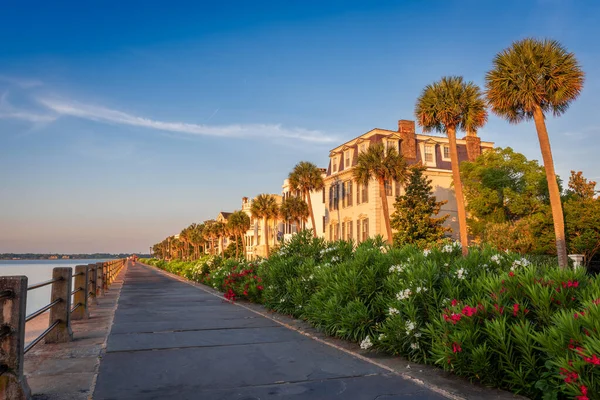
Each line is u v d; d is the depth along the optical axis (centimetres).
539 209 3338
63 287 771
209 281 2334
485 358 498
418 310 661
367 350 710
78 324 972
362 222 4144
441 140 4328
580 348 399
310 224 5562
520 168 3497
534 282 539
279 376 555
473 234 3697
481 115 2545
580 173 3300
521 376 468
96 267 1426
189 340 791
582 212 2583
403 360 645
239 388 504
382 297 757
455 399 471
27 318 507
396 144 4141
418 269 701
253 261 1833
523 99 2044
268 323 1004
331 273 949
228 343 766
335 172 4678
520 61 2022
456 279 673
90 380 531
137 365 606
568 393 409
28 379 534
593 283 519
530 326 501
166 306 1356
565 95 2011
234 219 7456
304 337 827
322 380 539
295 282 1117
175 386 509
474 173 3697
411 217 3519
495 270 715
